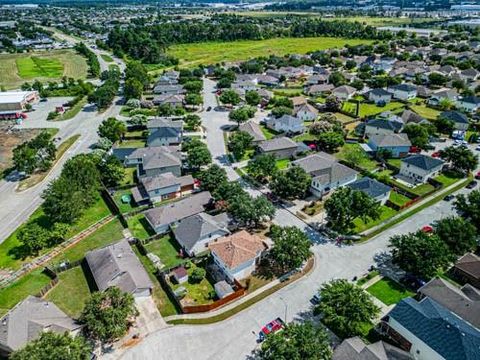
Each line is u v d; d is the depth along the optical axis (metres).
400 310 48.06
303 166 86.88
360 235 69.38
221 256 59.97
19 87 182.50
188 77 184.75
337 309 47.84
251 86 172.25
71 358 39.78
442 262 56.16
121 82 190.62
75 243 70.06
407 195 83.44
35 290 59.03
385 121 113.88
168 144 110.62
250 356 47.09
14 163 103.75
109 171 87.69
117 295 48.88
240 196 72.81
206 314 53.19
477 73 174.88
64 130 128.88
